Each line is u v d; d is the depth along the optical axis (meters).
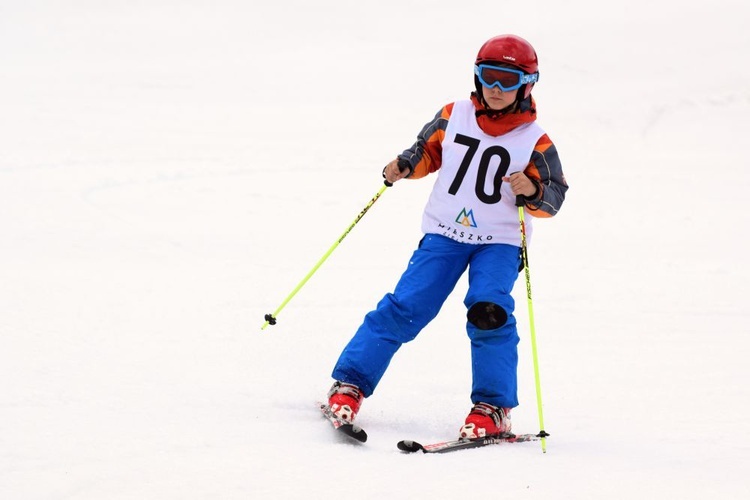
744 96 69.81
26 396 15.30
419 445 13.47
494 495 11.72
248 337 19.80
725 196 41.88
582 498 11.73
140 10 107.12
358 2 111.75
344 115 65.25
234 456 12.82
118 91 71.19
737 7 95.25
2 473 12.06
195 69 82.50
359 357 14.81
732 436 15.04
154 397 15.63
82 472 12.12
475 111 15.06
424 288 15.01
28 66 81.44
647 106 67.75
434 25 102.94
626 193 41.84
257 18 106.06
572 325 22.44
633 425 15.70
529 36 93.62
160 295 22.88
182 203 35.97
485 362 14.55
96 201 35.38
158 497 11.36
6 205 33.59
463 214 15.09
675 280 27.03
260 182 41.03
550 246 31.42
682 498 11.88
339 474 12.26
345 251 29.42
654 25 92.19
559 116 66.44
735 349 20.73
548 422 15.92
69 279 23.98
